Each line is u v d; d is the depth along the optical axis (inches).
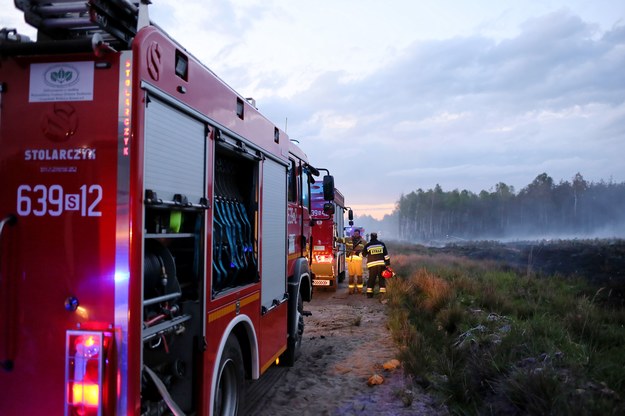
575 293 414.9
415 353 238.8
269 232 199.6
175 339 127.1
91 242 97.3
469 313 316.5
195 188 126.2
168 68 111.2
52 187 99.2
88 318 96.6
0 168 101.3
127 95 97.9
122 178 97.0
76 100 99.5
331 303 480.7
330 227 548.7
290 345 249.1
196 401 128.9
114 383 94.8
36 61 101.1
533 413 155.6
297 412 190.5
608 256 804.0
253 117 176.9
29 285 99.0
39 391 97.5
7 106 101.7
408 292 445.7
